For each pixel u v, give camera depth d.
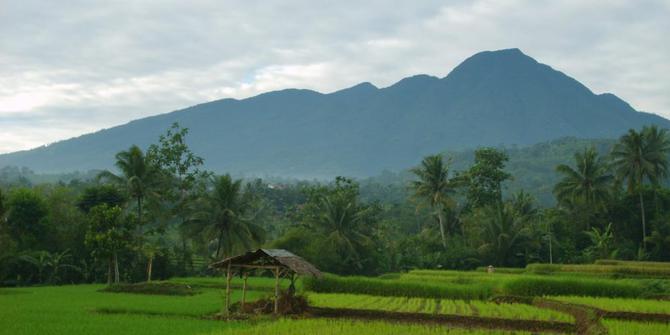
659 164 80.69
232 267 34.00
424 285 45.16
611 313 32.03
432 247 83.00
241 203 66.50
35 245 65.12
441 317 31.47
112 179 65.38
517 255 78.62
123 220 57.66
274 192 149.12
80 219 67.25
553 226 86.31
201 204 65.94
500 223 78.38
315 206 89.25
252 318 30.53
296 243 71.75
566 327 29.03
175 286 47.72
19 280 61.44
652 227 81.56
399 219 124.88
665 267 55.03
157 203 66.31
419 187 84.25
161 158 72.75
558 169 85.19
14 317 29.25
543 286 43.78
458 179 84.00
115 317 29.98
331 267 71.38
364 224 84.69
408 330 25.17
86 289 51.25
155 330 25.33
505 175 92.62
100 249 54.81
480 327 30.14
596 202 82.81
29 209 61.78
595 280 44.16
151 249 62.25
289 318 29.91
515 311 34.00
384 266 78.31
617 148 82.94
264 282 56.09
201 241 66.31
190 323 27.88
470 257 78.75
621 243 83.00
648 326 27.14
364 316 33.22
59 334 24.03
